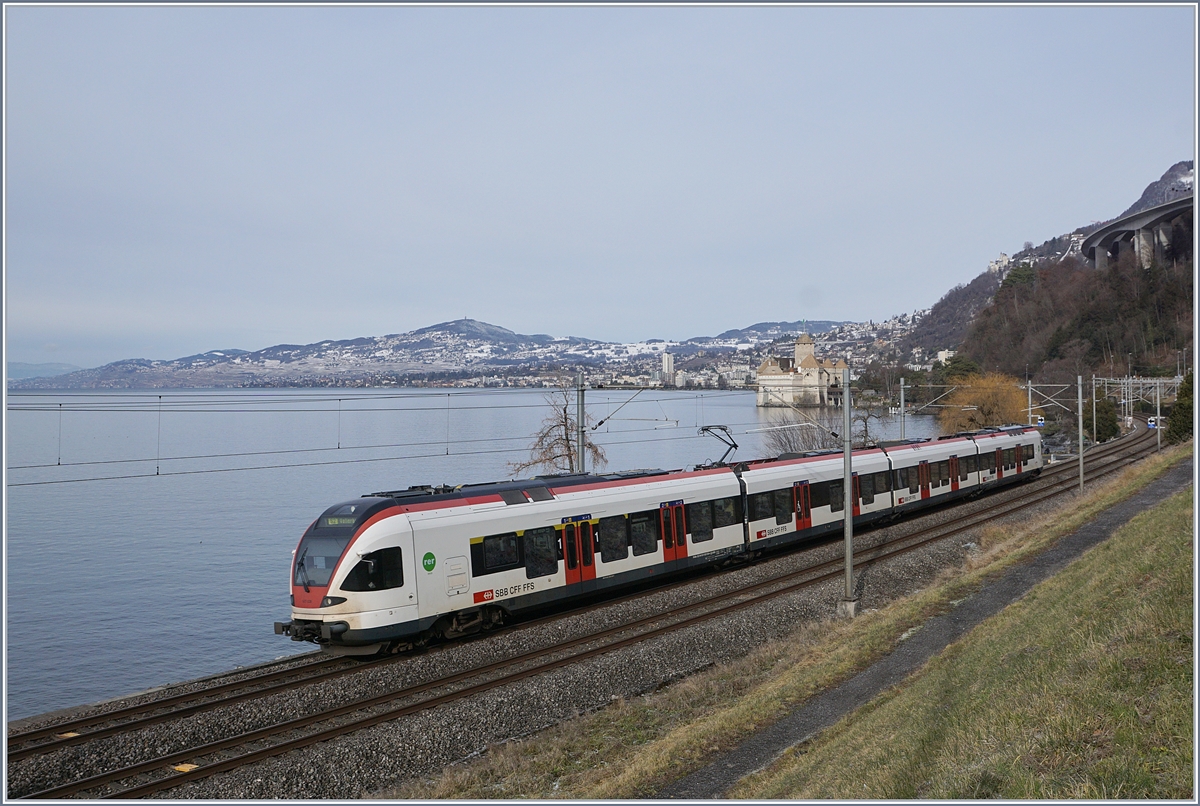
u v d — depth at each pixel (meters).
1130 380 84.44
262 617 42.28
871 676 18.61
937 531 36.44
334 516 20.98
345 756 15.04
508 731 17.14
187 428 146.38
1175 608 13.85
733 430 117.94
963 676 16.11
